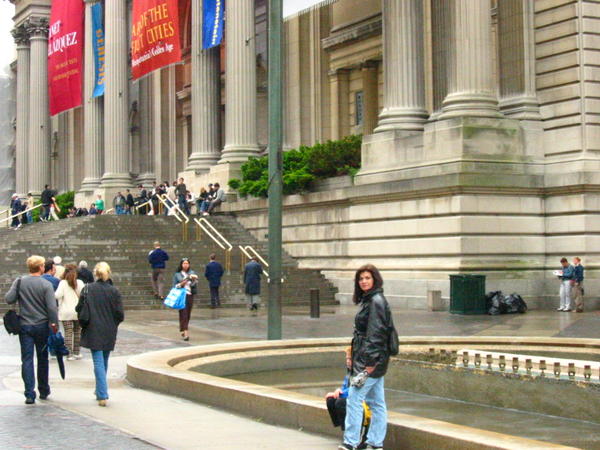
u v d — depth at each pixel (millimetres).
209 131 52062
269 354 17891
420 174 34188
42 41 75500
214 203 46094
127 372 16609
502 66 35500
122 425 12461
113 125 60625
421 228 33875
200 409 13711
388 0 37656
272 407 12609
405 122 36531
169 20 48469
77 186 79125
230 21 48406
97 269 14094
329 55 55469
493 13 40750
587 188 32312
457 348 18031
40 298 14195
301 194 40906
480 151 33000
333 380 16688
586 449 11172
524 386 13836
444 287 32375
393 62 37312
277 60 20594
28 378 14047
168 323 28328
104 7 64312
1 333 25344
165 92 69750
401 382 15781
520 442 9359
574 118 33156
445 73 38781
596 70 33375
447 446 9797
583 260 32250
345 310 33406
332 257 39188
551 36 34062
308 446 11094
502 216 32812
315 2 30047
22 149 78625
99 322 13906
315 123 55688
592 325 25984
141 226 43688
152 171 70375
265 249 41625
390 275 34969
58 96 60750
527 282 32406
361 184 36875
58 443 11258
